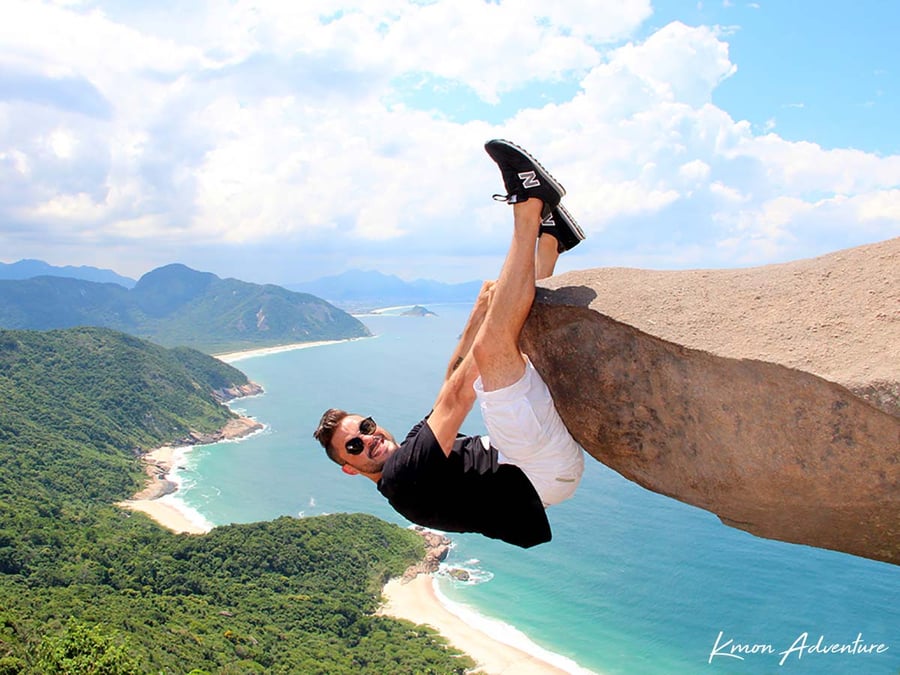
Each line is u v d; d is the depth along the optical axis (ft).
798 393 9.32
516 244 10.71
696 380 10.19
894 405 8.54
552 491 11.03
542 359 11.73
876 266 10.43
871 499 9.34
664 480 11.10
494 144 10.74
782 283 10.87
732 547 174.29
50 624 115.34
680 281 11.49
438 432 10.83
